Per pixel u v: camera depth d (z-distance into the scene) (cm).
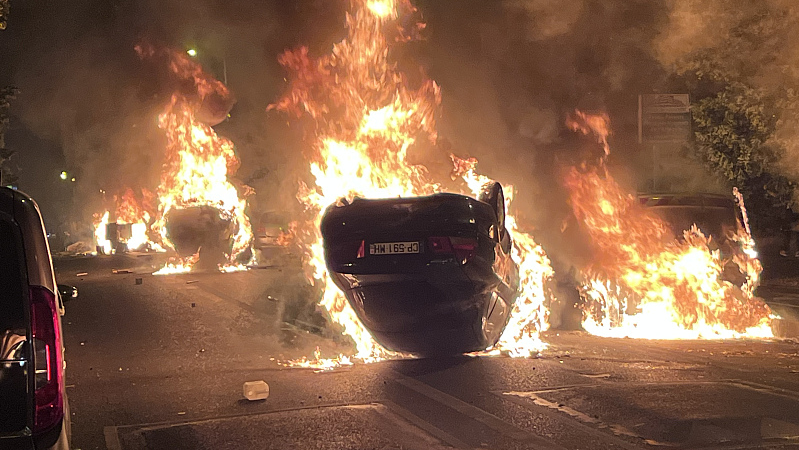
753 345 1030
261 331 1185
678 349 988
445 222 832
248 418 676
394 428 637
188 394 772
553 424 642
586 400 716
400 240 835
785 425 634
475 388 766
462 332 884
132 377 862
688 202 1395
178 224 2494
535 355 940
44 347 397
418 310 866
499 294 902
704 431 619
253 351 1012
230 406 720
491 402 713
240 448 593
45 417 394
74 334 1193
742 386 768
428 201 848
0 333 392
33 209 420
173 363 941
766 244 2400
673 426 633
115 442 618
